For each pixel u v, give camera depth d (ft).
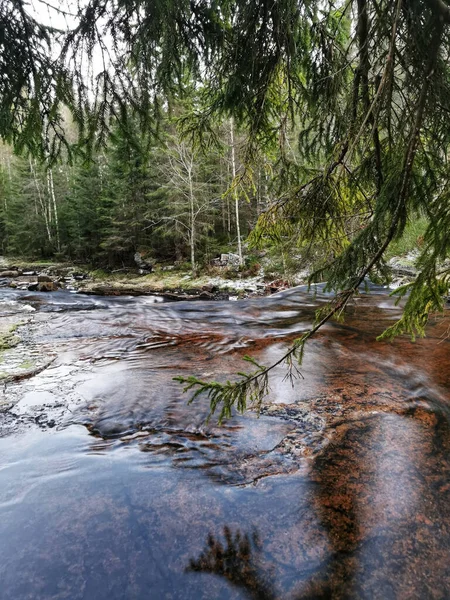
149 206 65.05
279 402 9.73
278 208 10.36
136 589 4.74
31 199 90.89
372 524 5.56
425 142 6.73
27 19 7.44
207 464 7.31
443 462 6.99
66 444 8.27
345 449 7.52
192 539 5.46
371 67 6.39
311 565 4.93
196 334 18.12
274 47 7.59
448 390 10.16
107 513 6.04
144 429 8.85
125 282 60.75
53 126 9.57
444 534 5.32
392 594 4.48
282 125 9.87
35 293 41.11
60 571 5.01
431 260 4.45
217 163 58.23
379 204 5.16
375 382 10.85
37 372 12.93
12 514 6.07
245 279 53.62
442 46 4.90
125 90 9.24
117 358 14.49
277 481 6.66
